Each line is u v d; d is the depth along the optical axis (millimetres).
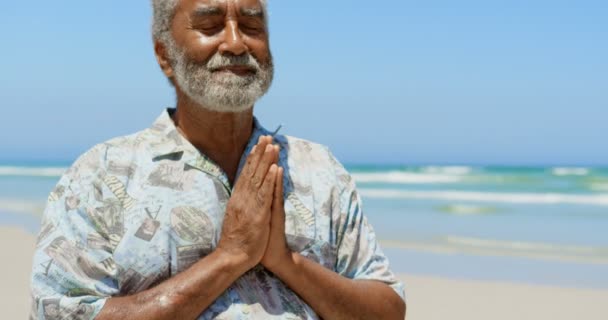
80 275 2367
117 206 2420
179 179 2488
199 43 2467
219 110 2486
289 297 2480
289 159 2695
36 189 33312
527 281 9734
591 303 8469
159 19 2592
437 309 8234
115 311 2283
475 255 11852
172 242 2422
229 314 2387
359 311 2535
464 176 38938
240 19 2510
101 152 2514
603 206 21812
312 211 2615
